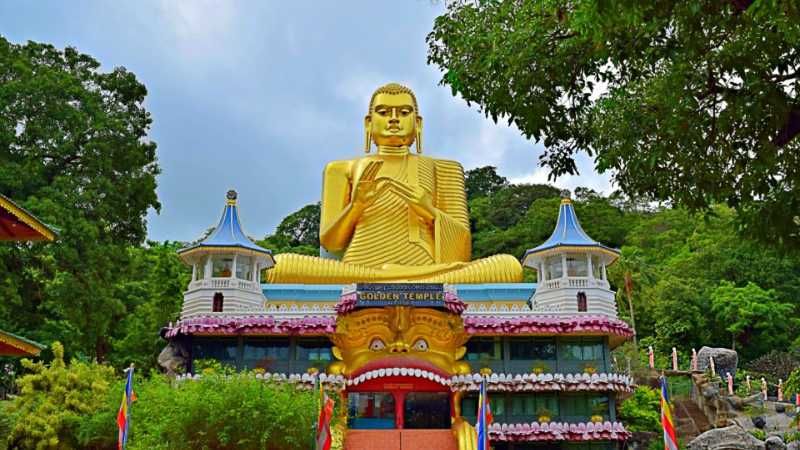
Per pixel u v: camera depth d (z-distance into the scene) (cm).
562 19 1376
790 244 1347
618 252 3556
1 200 1627
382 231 3941
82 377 3125
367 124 4409
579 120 1528
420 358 3219
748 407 4028
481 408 2309
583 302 3447
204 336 3294
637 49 1309
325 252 4172
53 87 3391
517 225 7388
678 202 1488
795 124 1256
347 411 3241
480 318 3278
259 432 2400
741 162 1375
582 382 3200
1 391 4019
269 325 3244
